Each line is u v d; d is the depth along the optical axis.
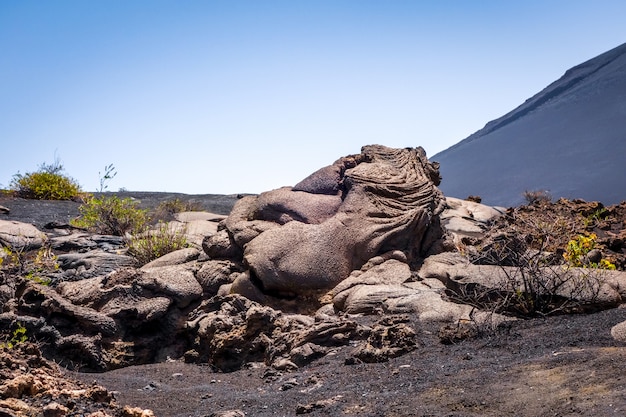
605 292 9.16
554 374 6.47
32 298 10.73
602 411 5.41
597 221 15.93
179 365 9.95
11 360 7.05
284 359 8.86
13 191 23.03
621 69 160.88
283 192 12.97
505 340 8.20
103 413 5.99
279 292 11.43
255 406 7.19
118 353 10.34
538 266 9.62
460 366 7.43
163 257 12.96
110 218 17.89
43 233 16.55
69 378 7.52
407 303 9.91
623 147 133.25
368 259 11.89
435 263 11.69
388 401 6.58
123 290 11.08
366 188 12.58
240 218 12.87
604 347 7.15
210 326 10.01
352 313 10.43
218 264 11.91
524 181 144.25
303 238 11.70
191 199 24.91
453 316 9.38
